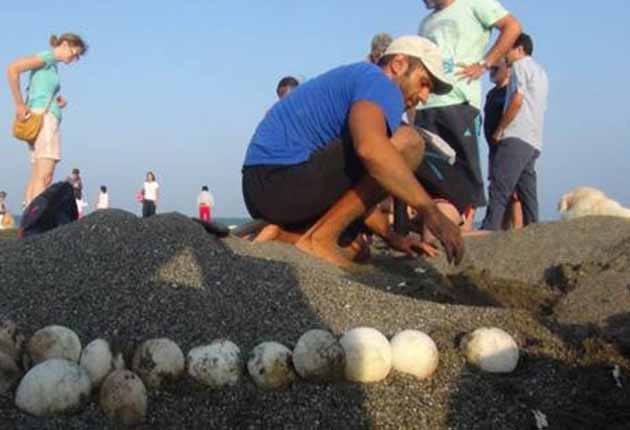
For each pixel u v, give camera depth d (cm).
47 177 759
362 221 512
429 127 617
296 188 453
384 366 268
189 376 260
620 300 422
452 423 255
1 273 325
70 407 239
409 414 256
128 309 300
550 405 264
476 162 618
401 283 443
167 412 247
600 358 287
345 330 303
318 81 458
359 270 465
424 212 382
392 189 386
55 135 761
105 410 240
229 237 442
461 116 610
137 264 331
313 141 451
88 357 253
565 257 536
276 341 289
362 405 257
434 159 570
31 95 750
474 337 284
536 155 722
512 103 693
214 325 296
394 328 308
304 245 457
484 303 454
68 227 364
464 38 620
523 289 484
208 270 336
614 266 486
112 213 372
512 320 319
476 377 275
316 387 262
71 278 320
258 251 422
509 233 587
